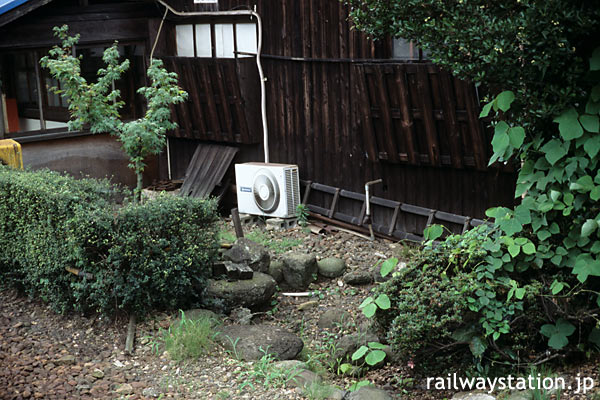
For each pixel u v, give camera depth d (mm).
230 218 11148
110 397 5047
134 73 12227
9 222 7125
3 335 6270
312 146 10422
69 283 6590
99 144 11805
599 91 4848
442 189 8836
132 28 11922
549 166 5172
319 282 8516
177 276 6480
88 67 11648
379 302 5324
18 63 10758
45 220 6547
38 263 6805
